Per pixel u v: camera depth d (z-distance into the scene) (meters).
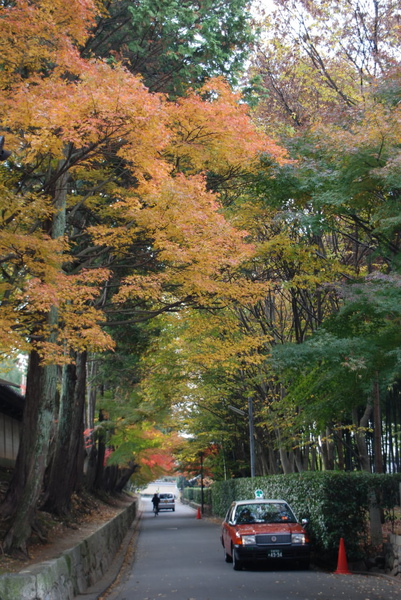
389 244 14.45
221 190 18.52
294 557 15.45
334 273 17.52
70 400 20.75
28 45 12.34
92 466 36.28
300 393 15.84
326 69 19.70
